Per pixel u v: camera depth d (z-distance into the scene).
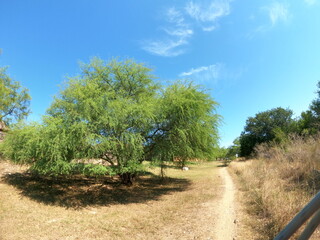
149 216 6.43
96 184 11.56
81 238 4.76
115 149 8.21
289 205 4.98
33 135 7.96
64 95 8.65
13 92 18.89
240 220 5.59
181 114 9.55
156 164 10.63
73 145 7.70
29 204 7.30
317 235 3.98
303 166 8.08
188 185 12.44
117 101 8.41
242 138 39.50
